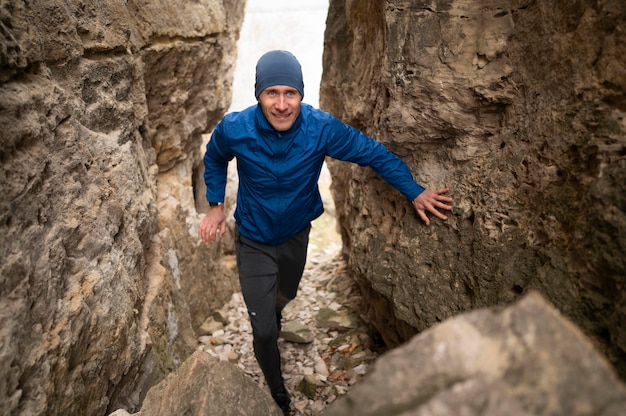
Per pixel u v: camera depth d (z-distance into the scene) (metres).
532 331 0.89
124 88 2.51
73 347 1.67
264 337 2.27
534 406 0.80
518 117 1.98
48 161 1.69
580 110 1.65
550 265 1.65
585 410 0.78
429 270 2.20
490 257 1.94
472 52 2.08
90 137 2.07
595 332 1.44
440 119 2.21
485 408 0.79
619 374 1.33
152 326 2.41
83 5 2.19
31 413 1.42
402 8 2.19
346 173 3.45
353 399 0.94
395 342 2.70
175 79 3.30
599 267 1.44
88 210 1.91
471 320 0.96
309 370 2.85
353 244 2.72
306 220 2.35
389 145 2.43
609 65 1.56
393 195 2.49
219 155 2.38
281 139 2.04
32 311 1.50
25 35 1.69
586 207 1.51
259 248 2.34
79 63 2.09
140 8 2.84
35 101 1.65
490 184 2.04
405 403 0.89
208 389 1.71
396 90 2.29
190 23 3.37
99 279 1.88
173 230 3.16
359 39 3.05
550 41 1.79
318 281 4.08
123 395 2.12
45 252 1.60
